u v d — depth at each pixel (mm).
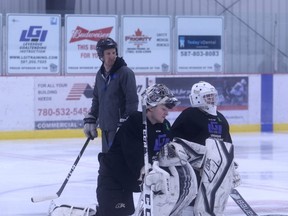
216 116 8836
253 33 30078
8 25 25625
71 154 20203
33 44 25922
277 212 11867
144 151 7855
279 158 19375
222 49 27938
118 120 10617
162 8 30750
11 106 24531
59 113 25094
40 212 12000
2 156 19844
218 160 8109
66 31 26250
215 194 8109
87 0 29734
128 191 8352
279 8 31562
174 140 8219
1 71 25734
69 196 13531
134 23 27047
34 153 20484
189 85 26703
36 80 24797
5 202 12961
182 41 27516
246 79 27297
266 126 27516
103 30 26656
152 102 8008
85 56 26453
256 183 15117
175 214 8094
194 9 31000
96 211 8594
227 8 30906
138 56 27156
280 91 27734
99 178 8422
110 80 10602
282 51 29984
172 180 7781
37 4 28969
